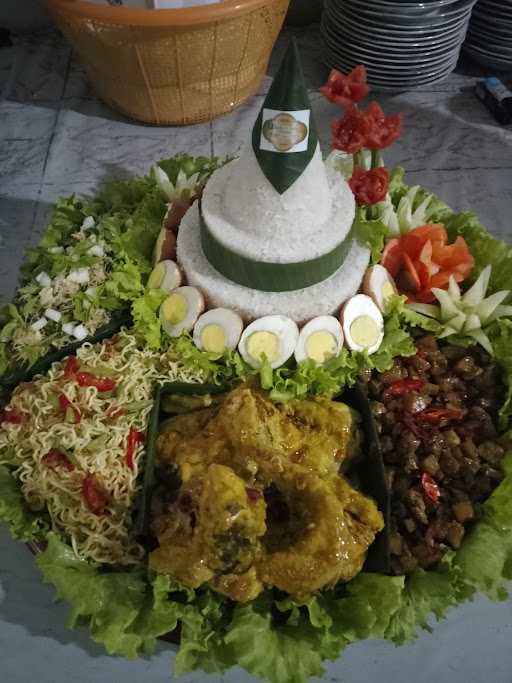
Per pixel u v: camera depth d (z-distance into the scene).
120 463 0.47
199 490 0.42
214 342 0.52
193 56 0.76
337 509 0.42
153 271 0.56
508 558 0.44
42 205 0.79
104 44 0.74
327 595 0.43
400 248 0.57
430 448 0.48
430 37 0.83
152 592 0.43
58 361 0.52
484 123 0.91
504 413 0.50
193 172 0.67
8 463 0.48
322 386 0.50
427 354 0.53
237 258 0.49
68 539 0.45
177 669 0.40
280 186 0.46
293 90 0.42
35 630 0.46
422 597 0.42
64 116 0.90
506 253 0.58
